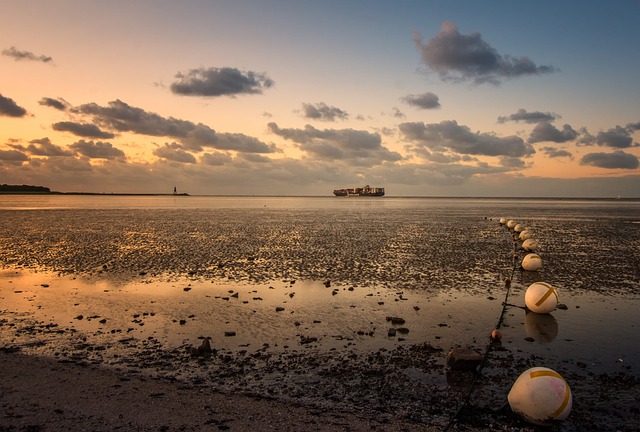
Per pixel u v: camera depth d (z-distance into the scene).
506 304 18.84
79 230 50.59
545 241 42.25
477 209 124.25
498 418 9.39
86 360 12.23
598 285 22.92
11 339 13.91
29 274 24.67
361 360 12.48
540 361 12.73
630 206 169.62
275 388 10.59
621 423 9.29
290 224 61.12
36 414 8.93
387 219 73.31
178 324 15.71
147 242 39.38
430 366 12.11
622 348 13.90
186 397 9.91
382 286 22.03
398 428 8.77
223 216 80.06
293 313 17.19
